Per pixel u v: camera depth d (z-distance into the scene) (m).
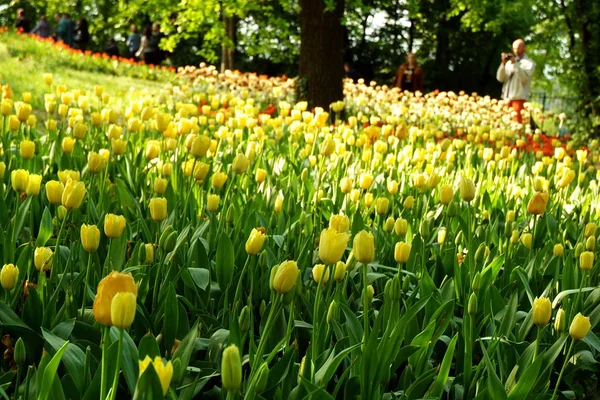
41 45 19.98
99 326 2.38
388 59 39.09
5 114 4.56
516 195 4.56
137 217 3.61
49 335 2.03
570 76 16.58
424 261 3.19
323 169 4.41
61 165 4.33
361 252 2.06
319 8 13.86
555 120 17.98
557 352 2.32
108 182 4.21
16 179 2.94
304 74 14.10
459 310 2.98
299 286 2.38
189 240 3.28
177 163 4.22
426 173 4.55
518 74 15.21
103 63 20.53
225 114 7.74
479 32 37.31
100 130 5.32
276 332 2.49
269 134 7.98
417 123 13.94
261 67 37.50
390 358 2.20
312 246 3.36
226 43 17.31
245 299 2.87
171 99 13.31
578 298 2.77
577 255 3.20
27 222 3.47
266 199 4.03
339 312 2.48
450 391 2.42
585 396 2.88
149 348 1.88
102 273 2.76
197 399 2.24
